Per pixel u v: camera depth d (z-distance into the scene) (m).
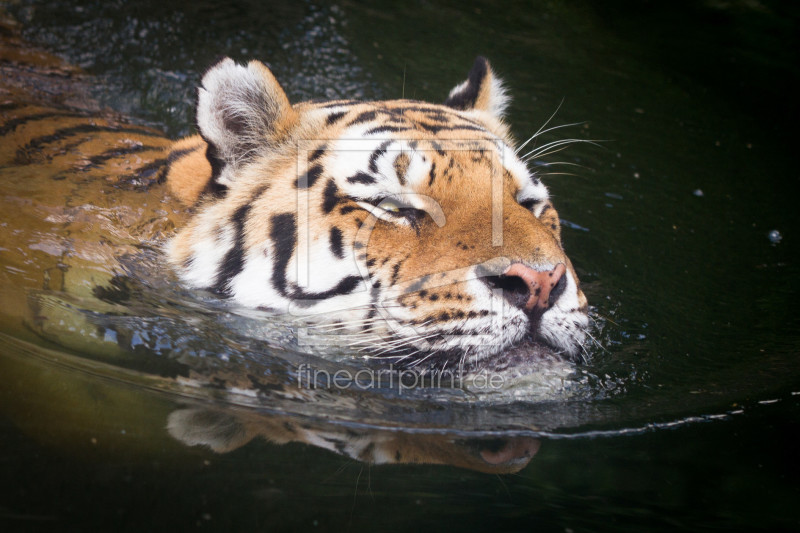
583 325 8.36
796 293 10.98
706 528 6.19
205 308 8.77
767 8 22.98
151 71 14.48
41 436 6.48
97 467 6.20
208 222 9.13
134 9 16.80
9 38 14.73
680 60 19.84
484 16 20.47
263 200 8.92
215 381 7.74
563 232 11.97
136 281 8.92
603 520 6.24
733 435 7.64
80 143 11.16
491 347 7.91
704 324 9.99
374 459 6.83
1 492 5.76
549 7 21.91
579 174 13.91
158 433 6.79
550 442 7.41
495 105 11.38
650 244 12.05
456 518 6.09
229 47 15.94
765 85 19.02
